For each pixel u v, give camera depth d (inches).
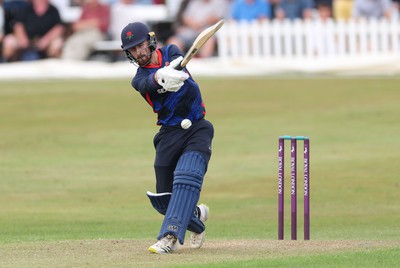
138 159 2689.5
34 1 4473.4
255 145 2800.2
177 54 1304.1
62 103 3521.2
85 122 3206.2
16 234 1732.3
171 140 1315.2
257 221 1943.9
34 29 4461.1
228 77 4055.1
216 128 3043.8
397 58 4360.2
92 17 4500.5
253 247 1380.4
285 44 4446.4
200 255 1293.1
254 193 2265.0
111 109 3408.0
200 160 1298.0
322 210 2058.3
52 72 4244.6
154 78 1261.1
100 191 2317.9
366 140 2812.5
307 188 1488.7
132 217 2005.4
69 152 2783.0
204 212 1362.0
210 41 4495.6
